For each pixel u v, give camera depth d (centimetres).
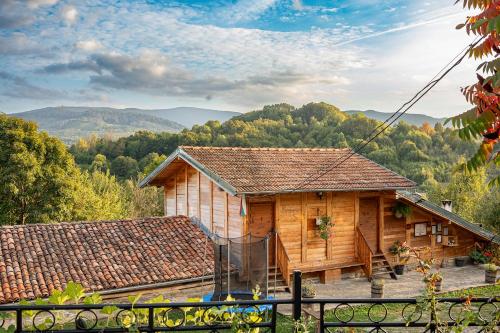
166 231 1741
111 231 1677
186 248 1645
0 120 2892
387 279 1930
